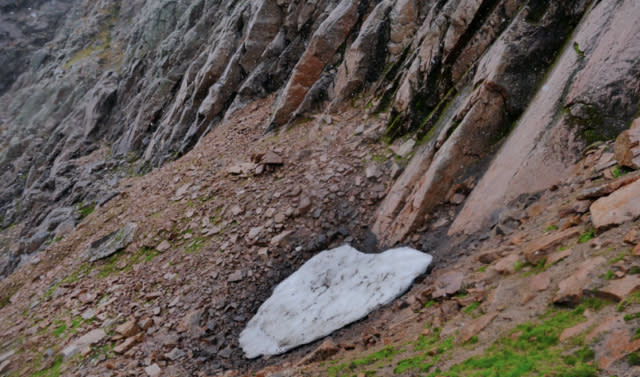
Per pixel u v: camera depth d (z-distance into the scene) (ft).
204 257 32.35
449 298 19.44
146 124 81.20
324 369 18.02
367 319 23.04
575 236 16.24
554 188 21.71
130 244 38.14
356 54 43.91
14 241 77.15
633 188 15.37
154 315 28.78
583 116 22.56
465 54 34.14
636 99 21.21
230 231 33.94
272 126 48.24
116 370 24.90
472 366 12.79
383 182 33.47
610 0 24.82
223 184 40.09
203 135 60.70
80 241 44.52
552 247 16.57
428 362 14.49
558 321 12.62
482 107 28.71
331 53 48.11
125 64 111.04
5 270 63.87
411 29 42.22
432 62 35.86
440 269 23.61
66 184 79.41
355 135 39.29
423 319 19.10
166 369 24.40
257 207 35.22
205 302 28.55
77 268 38.68
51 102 119.75
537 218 20.68
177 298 29.58
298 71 48.52
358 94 43.83
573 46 25.90
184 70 84.48
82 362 26.20
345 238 30.76
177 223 37.63
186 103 71.82
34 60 157.69
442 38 35.58
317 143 40.47
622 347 9.94
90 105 100.32
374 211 31.99
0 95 162.30
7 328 33.76
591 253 14.35
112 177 73.51
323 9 56.03
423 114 35.65
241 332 26.20
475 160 28.30
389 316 22.00
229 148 48.57
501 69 28.40
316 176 36.19
